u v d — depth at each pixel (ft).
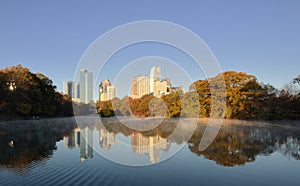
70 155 31.35
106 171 23.86
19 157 30.14
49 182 20.66
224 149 35.29
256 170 24.50
